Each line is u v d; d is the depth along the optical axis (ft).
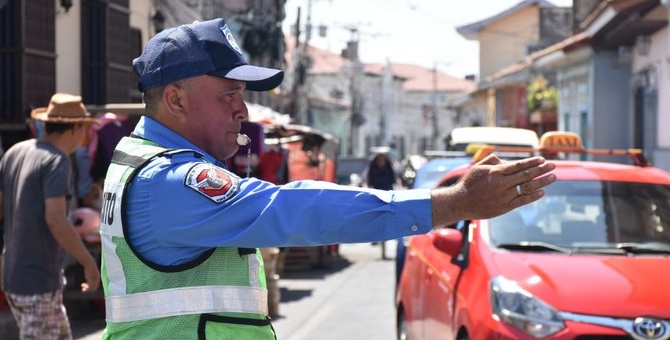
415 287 24.35
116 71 48.70
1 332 27.91
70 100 19.35
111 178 8.52
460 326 19.56
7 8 39.47
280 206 7.82
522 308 17.81
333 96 225.76
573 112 89.15
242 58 8.63
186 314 8.07
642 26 60.08
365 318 35.58
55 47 42.98
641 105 70.69
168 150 8.34
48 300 18.74
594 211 21.38
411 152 280.10
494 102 144.87
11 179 18.84
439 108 285.02
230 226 7.88
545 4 161.48
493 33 165.17
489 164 7.70
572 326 17.37
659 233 20.90
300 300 40.73
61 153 18.79
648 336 17.22
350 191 7.88
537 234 20.79
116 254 8.30
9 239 18.81
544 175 7.59
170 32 8.59
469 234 21.25
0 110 39.63
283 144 53.21
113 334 8.40
